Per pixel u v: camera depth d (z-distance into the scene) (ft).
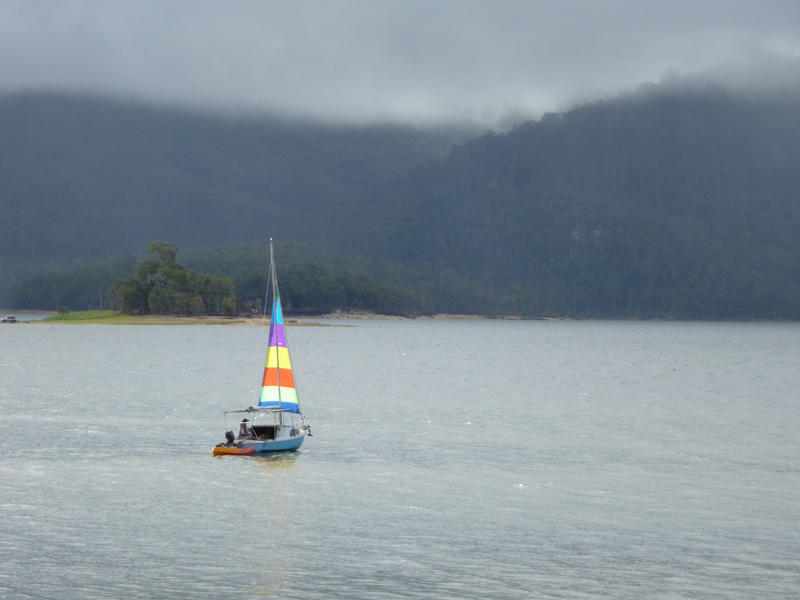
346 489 269.23
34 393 522.47
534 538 222.89
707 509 249.96
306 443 350.02
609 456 327.88
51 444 338.34
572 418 438.81
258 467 300.40
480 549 213.66
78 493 260.83
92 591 186.70
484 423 415.44
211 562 203.72
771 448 348.38
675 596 187.21
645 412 468.34
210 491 265.34
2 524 229.04
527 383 652.07
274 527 229.04
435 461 314.35
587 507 251.39
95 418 412.16
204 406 465.06
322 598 184.34
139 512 241.35
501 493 266.16
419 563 204.33
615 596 186.91
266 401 334.85
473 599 184.14
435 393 563.89
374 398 527.40
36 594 185.06
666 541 220.64
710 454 333.83
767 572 200.64
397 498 259.39
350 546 215.10
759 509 250.16
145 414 429.38
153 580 192.65
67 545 213.66
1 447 330.34
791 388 623.77
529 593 187.93
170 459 312.29
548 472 297.33
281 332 333.42
